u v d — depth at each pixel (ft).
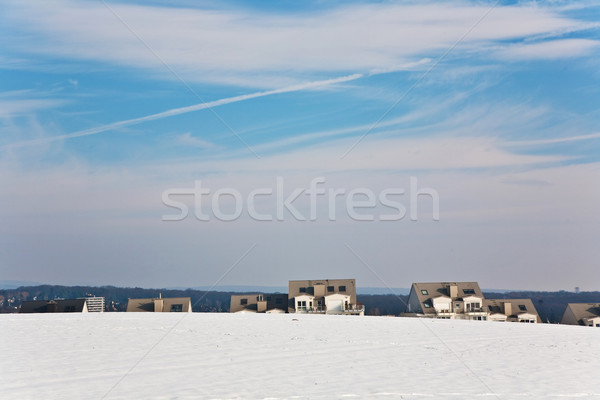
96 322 152.56
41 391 75.97
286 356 101.76
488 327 149.38
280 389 78.33
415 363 96.84
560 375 88.33
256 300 292.81
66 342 114.83
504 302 287.07
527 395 76.59
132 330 134.31
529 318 281.95
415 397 75.36
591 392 78.33
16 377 83.71
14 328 136.98
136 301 298.97
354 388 79.36
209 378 84.07
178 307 296.51
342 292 287.28
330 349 109.60
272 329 140.15
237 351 106.01
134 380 82.33
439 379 85.15
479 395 76.38
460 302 280.10
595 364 97.04
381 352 106.93
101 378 83.35
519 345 117.08
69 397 73.31
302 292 289.12
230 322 156.97
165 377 84.38
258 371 89.15
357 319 171.53
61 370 88.43
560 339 126.62
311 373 88.28
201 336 125.18
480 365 95.55
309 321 163.63
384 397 75.15
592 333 138.72
